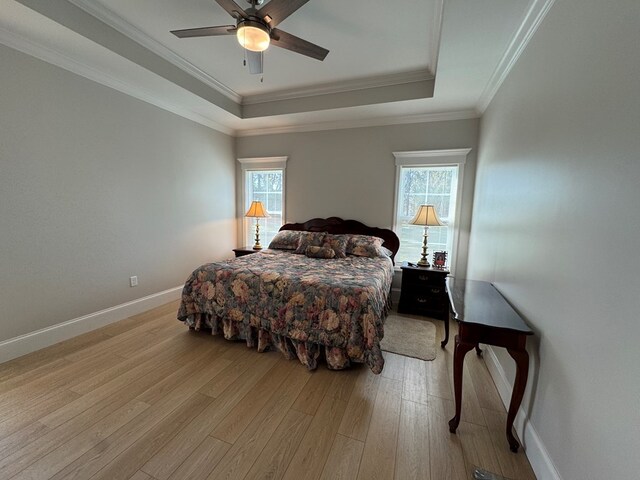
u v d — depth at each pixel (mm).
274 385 2037
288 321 2324
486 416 1775
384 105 3387
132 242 3219
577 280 1149
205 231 4262
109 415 1700
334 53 2746
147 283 3430
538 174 1581
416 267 3480
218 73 3260
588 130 1126
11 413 1693
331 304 2223
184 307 2750
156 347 2531
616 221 938
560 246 1297
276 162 4531
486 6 1686
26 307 2350
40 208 2398
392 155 3893
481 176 3105
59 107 2475
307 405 1841
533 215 1612
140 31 2502
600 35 1077
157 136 3420
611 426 912
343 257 3521
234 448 1499
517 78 2012
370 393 1977
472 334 1544
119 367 2211
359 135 4031
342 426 1670
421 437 1604
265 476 1350
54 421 1641
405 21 2270
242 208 4863
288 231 4129
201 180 4133
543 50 1596
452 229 3750
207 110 3766
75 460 1398
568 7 1337
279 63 2949
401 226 3994
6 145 2174
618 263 918
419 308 3436
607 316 959
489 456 1490
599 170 1044
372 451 1504
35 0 1879
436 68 2479
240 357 2396
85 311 2785
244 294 2525
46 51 2324
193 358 2365
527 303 1633
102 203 2881
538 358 1468
